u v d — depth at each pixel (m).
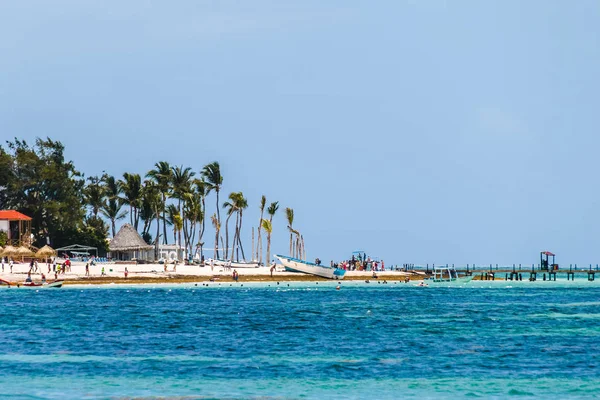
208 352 92.44
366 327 120.69
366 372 79.12
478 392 69.94
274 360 86.38
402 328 119.25
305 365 83.06
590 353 91.62
